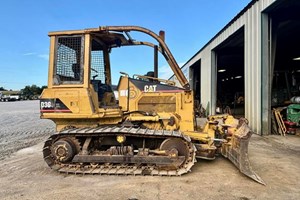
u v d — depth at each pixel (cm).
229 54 1494
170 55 480
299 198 329
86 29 454
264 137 763
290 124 805
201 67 1634
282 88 1308
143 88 498
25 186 379
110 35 482
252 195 339
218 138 498
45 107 450
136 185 374
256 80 844
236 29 1016
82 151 433
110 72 549
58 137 440
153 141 444
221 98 1952
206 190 356
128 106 497
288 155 551
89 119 461
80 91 442
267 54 815
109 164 434
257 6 834
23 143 773
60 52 458
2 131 1046
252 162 495
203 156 462
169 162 415
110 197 334
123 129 423
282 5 770
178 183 381
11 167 489
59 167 435
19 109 2531
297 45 1309
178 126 477
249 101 898
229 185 374
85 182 390
